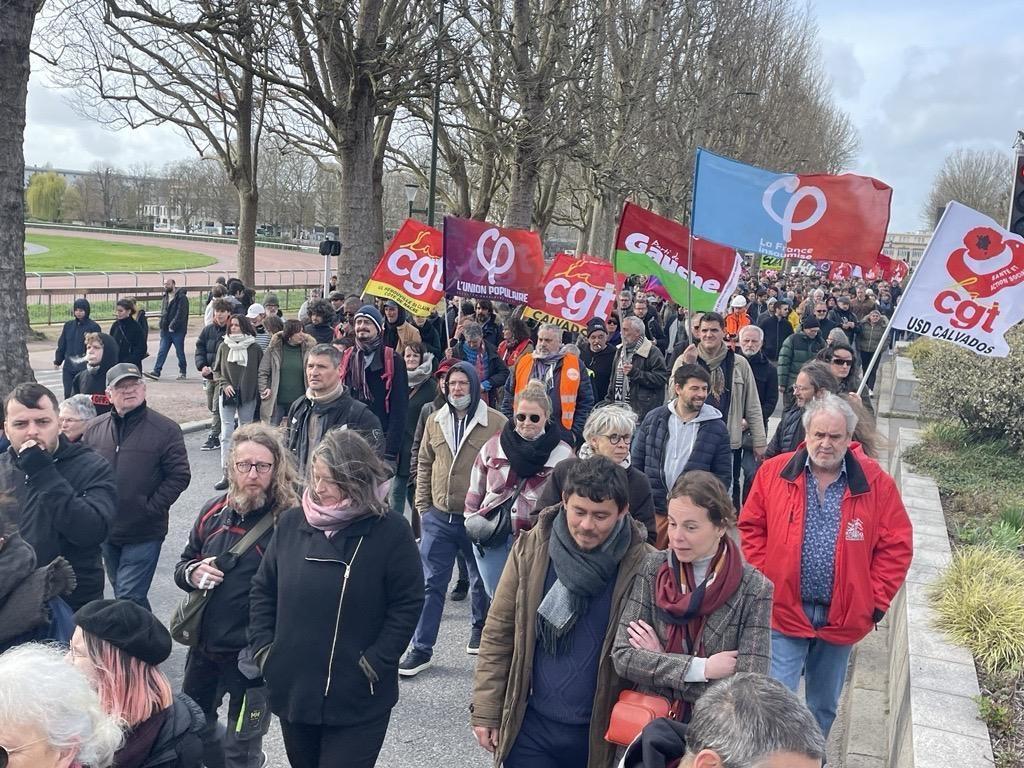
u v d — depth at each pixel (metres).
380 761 4.45
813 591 4.02
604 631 3.07
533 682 3.16
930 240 6.01
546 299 10.07
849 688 5.38
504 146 19.81
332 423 5.84
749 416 7.30
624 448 4.47
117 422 5.21
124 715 2.65
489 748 3.24
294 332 8.77
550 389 7.45
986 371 9.20
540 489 4.84
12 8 9.62
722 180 7.30
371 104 15.91
